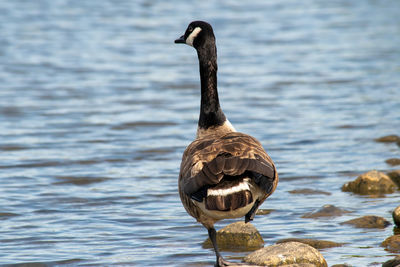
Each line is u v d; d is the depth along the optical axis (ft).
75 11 129.08
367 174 42.47
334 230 34.19
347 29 116.47
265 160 24.73
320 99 71.26
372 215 35.86
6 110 65.46
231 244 32.58
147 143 55.01
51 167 47.80
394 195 40.96
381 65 88.99
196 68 88.58
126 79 81.10
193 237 33.86
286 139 55.83
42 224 35.94
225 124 31.48
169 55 96.32
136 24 117.70
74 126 60.03
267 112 65.92
